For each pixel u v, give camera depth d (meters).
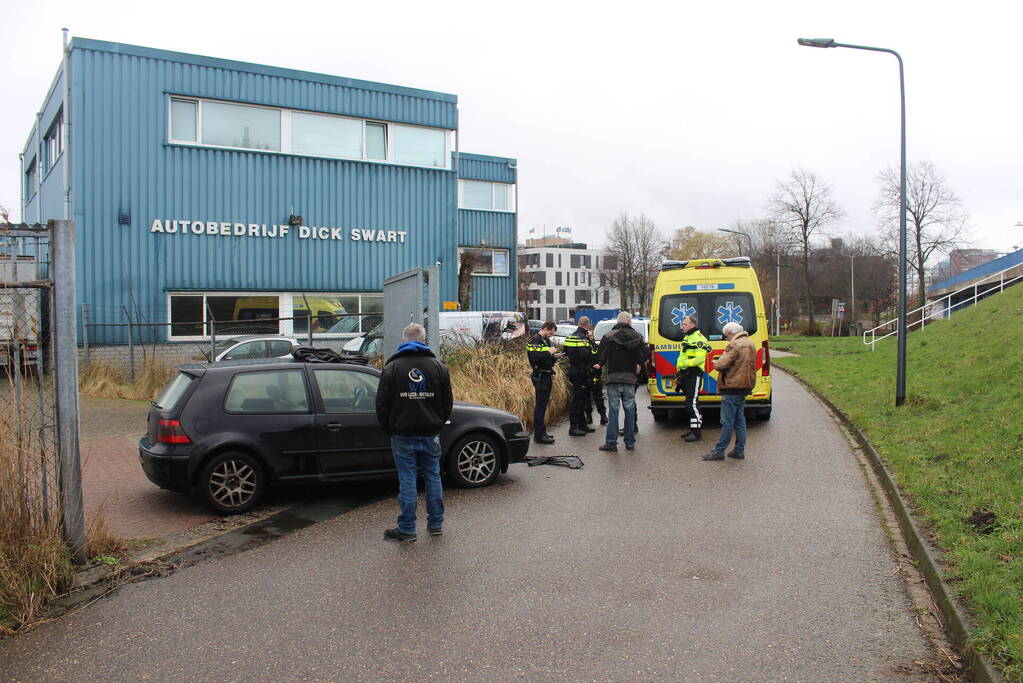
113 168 18.28
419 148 22.30
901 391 12.38
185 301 19.19
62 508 5.46
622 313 10.66
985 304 23.28
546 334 11.27
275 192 20.19
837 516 7.01
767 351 12.76
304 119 20.66
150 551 6.06
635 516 7.10
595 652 4.22
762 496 7.80
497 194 30.58
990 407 9.92
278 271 20.25
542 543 6.29
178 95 18.98
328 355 8.27
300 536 6.57
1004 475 7.05
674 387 12.97
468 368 13.23
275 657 4.21
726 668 4.01
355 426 7.75
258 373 7.59
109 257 18.23
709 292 12.90
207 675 4.01
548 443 11.18
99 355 18.11
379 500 7.90
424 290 10.37
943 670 3.96
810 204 53.34
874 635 4.41
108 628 4.64
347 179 21.16
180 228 19.02
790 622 4.62
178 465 7.05
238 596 5.15
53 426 5.45
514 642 4.36
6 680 3.98
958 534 5.62
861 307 64.31
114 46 18.28
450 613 4.80
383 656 4.20
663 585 5.27
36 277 5.41
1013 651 3.69
